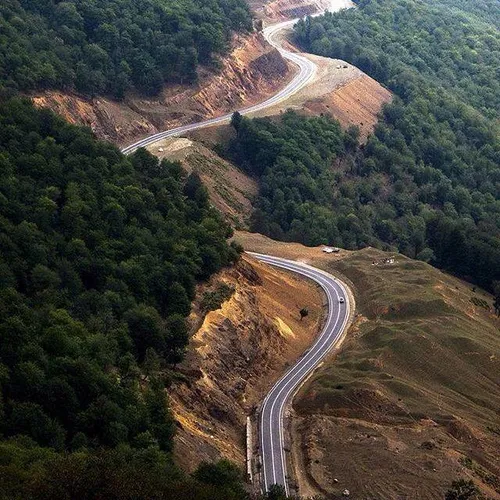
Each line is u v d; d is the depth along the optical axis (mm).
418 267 143625
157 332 95125
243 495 77938
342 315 130375
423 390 105000
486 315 135625
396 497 84250
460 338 116125
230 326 108562
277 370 112500
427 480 86125
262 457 92188
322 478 87938
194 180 136250
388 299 129750
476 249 157625
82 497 65062
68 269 97625
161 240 111062
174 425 86000
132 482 66938
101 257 102938
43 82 156625
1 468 64562
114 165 121562
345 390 102062
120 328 92562
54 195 107812
